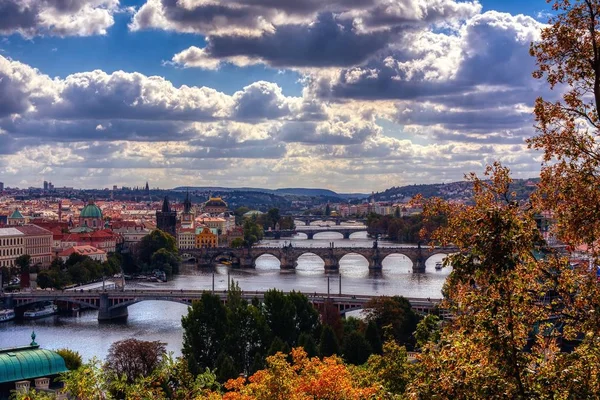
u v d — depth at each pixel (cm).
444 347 7194
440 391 6762
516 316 6875
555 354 7206
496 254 6638
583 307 7500
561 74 8106
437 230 8169
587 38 7944
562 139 8075
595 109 8056
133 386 10538
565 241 8031
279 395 11112
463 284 6906
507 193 7962
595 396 6494
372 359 13262
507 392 6556
